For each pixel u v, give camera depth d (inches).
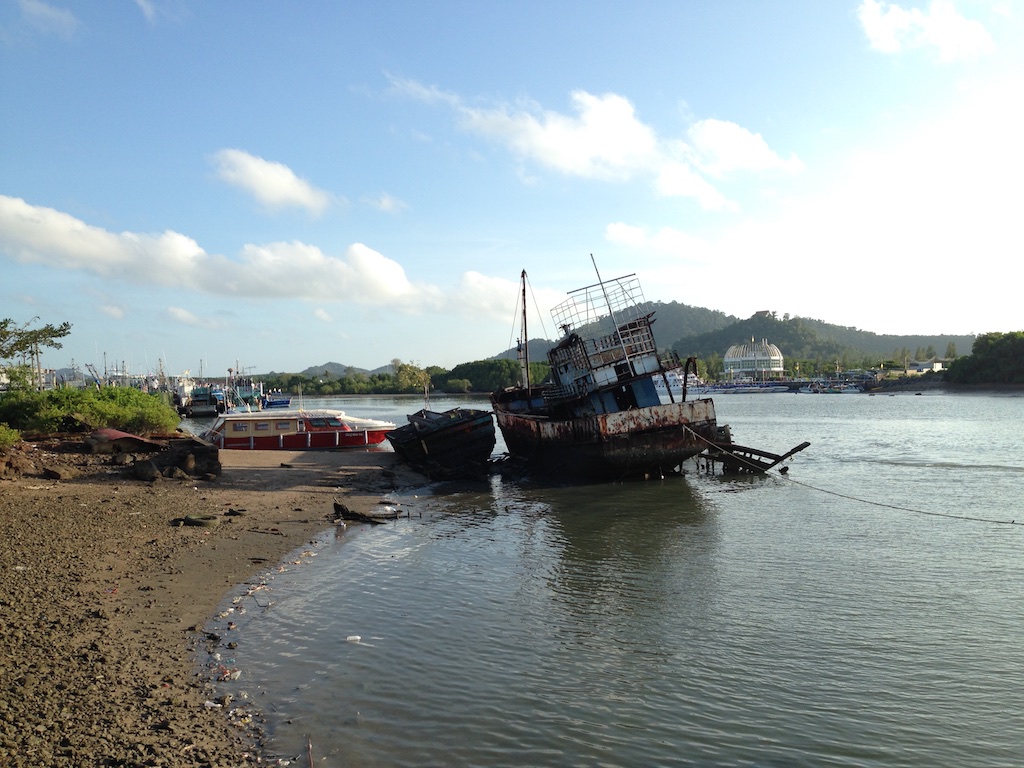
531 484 1182.3
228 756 302.7
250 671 398.3
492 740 333.1
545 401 1457.9
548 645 458.0
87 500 840.9
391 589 573.3
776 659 439.2
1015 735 349.4
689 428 1128.2
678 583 603.5
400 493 1095.0
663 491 1093.8
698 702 379.9
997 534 786.2
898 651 452.8
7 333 1215.6
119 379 5649.6
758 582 606.2
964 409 3860.7
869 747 336.5
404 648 445.1
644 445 1117.7
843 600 556.7
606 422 1102.4
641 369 1223.5
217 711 344.2
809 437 2218.3
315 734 330.0
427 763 310.8
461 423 1350.9
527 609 530.3
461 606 534.0
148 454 1195.9
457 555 695.1
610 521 874.8
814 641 469.4
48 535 653.3
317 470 1278.3
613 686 397.4
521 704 371.9
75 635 416.5
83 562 575.2
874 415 3489.2
